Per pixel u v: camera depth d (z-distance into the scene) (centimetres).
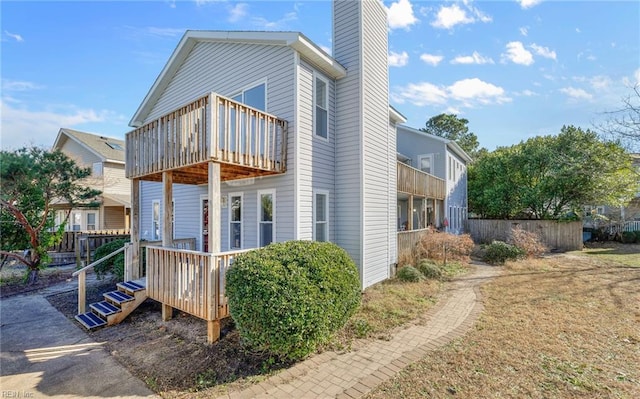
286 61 711
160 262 587
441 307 621
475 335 471
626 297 656
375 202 849
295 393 335
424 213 1420
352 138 799
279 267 419
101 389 361
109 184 1667
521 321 525
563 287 750
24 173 649
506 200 1930
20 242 927
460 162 2062
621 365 371
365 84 812
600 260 1158
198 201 969
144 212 1233
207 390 348
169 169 608
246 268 418
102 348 478
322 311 404
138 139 708
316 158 752
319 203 773
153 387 362
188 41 907
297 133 689
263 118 637
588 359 387
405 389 332
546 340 445
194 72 945
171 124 609
